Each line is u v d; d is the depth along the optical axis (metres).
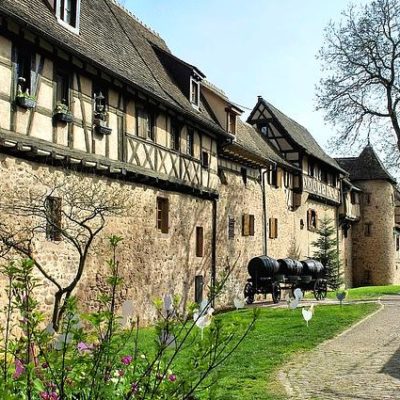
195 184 19.19
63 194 12.66
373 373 9.15
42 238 12.12
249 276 25.09
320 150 38.16
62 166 12.71
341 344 11.95
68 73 12.95
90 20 15.83
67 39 12.74
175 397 4.14
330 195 37.59
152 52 20.00
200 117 19.20
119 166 14.52
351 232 44.22
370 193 44.16
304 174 32.38
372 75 29.16
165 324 4.39
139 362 5.02
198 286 19.86
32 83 11.74
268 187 28.03
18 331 10.70
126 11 20.45
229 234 23.42
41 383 4.15
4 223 11.07
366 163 44.81
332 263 33.50
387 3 28.52
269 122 32.56
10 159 11.27
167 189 17.80
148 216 16.53
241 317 4.40
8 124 11.02
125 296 15.29
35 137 11.72
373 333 13.38
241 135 26.17
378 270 43.50
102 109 13.98
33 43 11.75
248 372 9.32
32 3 12.41
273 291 22.70
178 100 18.30
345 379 8.79
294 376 9.05
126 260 15.38
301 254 32.31
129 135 15.22
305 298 25.75
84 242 13.45
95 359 4.30
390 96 29.19
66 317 4.54
